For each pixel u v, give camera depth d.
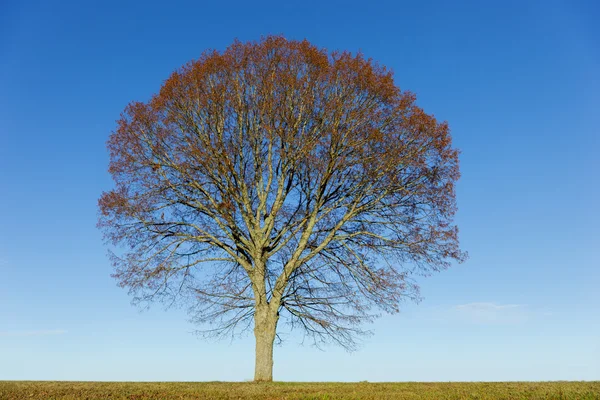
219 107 18.03
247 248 18.75
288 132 17.59
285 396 11.66
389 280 17.53
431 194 18.14
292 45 18.41
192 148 17.27
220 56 18.42
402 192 18.39
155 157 18.27
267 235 18.55
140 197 18.05
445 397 11.38
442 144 17.59
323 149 17.62
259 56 18.44
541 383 14.57
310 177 18.55
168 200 18.53
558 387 12.74
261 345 17.55
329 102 17.77
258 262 18.23
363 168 17.92
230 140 18.03
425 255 18.20
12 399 10.90
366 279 18.08
